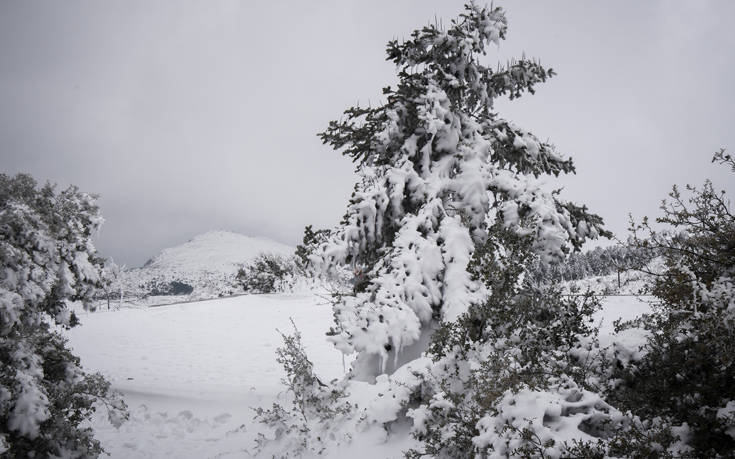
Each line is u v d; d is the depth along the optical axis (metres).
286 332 22.83
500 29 9.91
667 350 4.68
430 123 8.91
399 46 9.84
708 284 4.50
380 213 9.34
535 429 4.18
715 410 4.08
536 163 10.34
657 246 4.94
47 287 6.89
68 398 6.28
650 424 4.32
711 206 4.66
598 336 6.29
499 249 7.37
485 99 10.30
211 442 7.98
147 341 21.19
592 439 4.17
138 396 11.03
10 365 5.61
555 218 8.58
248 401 10.57
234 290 47.59
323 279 9.67
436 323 8.30
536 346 5.99
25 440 5.60
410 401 6.55
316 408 7.61
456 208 9.17
